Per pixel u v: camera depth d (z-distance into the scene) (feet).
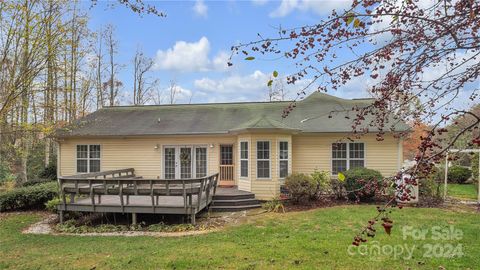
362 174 40.96
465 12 6.18
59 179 35.12
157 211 33.60
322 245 22.95
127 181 33.91
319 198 43.27
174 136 51.67
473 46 6.46
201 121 54.85
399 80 7.19
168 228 32.17
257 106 59.36
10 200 41.24
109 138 53.52
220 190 46.75
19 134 53.78
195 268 19.26
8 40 44.55
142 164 52.85
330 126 48.67
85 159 54.03
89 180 34.53
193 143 52.03
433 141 6.40
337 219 31.96
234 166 50.98
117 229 32.63
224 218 36.06
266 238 25.99
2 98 44.68
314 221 31.68
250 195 43.50
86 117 60.34
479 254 20.66
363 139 47.52
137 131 52.54
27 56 45.16
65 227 33.24
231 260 20.48
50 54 46.37
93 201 34.55
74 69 55.42
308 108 55.57
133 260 21.13
